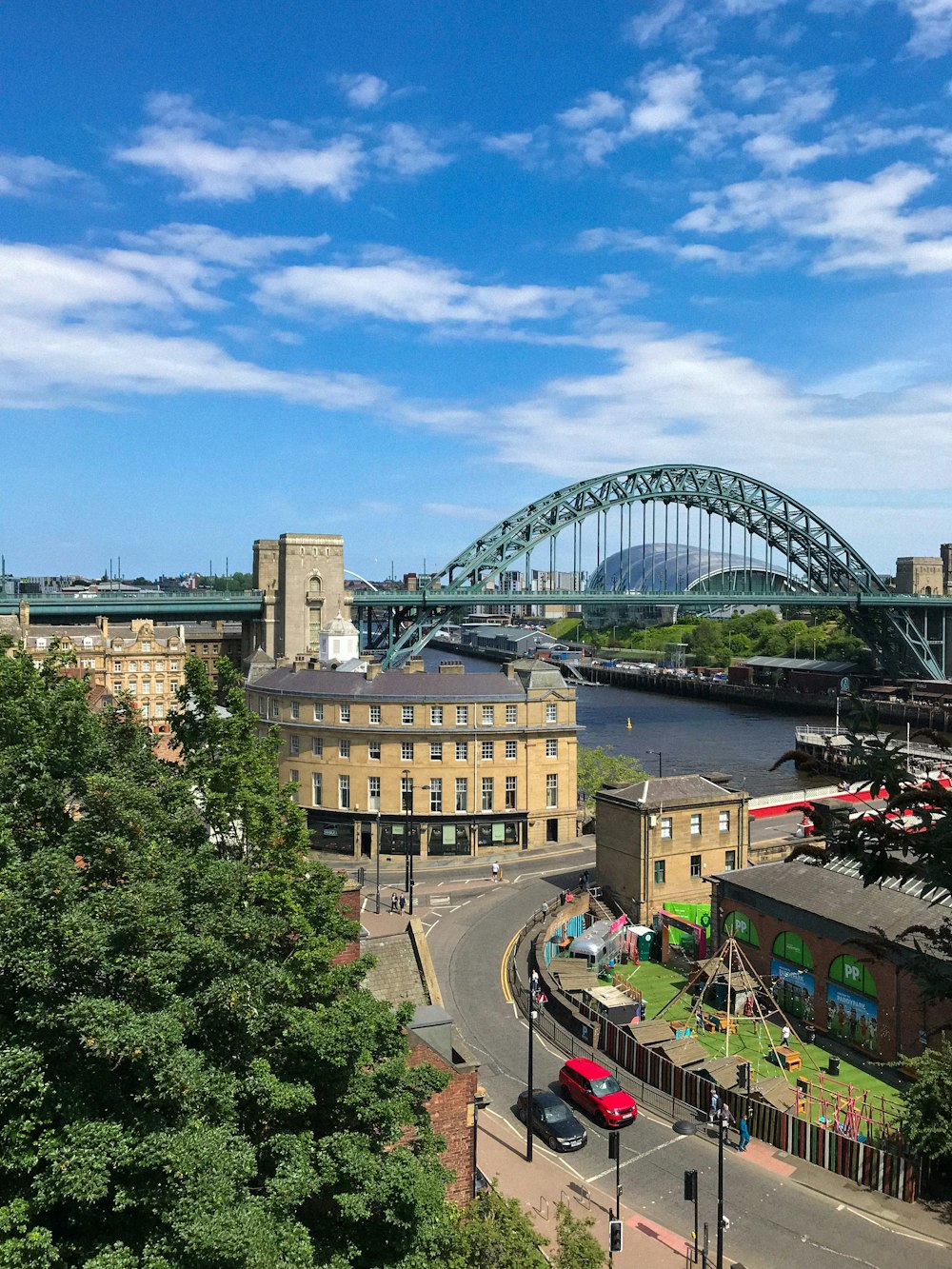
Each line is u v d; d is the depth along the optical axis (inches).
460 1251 915.4
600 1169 1557.6
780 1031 2158.0
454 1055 1323.8
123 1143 666.8
